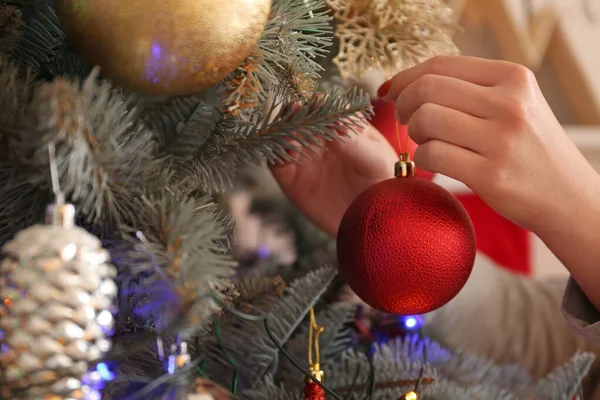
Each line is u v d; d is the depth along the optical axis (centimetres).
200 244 41
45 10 47
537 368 78
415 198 50
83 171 41
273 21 47
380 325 65
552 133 52
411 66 55
